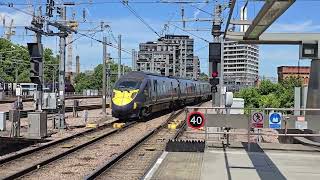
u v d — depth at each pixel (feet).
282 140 63.41
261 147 53.83
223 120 52.34
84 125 103.24
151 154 59.52
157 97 133.39
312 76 56.29
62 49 94.94
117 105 115.96
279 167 41.34
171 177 38.17
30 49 83.61
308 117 51.11
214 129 63.36
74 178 43.96
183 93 181.37
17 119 76.07
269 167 41.37
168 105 156.87
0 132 84.28
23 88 326.65
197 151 53.11
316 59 55.21
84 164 52.19
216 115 52.49
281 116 51.19
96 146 67.77
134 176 44.39
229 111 64.64
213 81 72.49
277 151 51.03
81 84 516.32
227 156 47.67
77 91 513.86
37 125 76.38
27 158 56.24
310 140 56.49
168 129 96.12
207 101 281.74
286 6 29.50
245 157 47.03
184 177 38.17
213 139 61.26
